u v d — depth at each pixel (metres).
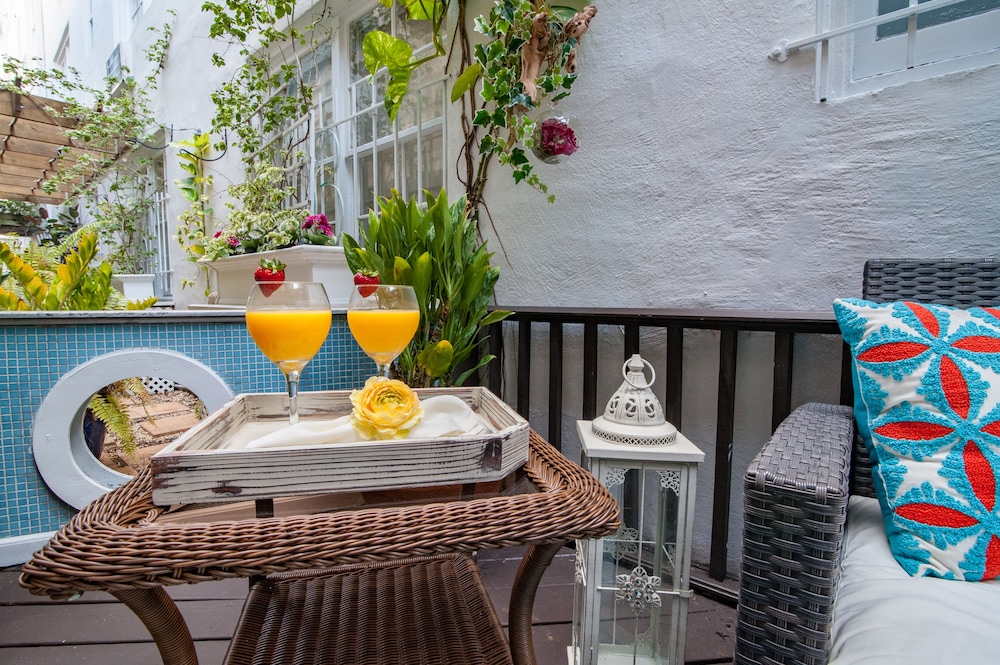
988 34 1.06
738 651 0.65
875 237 1.18
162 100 4.14
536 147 1.61
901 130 1.13
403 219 1.43
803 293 1.28
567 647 1.09
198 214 3.54
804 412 0.98
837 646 0.59
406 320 0.86
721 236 1.41
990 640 0.54
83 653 1.09
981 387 0.72
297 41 2.81
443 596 0.89
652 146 1.53
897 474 0.75
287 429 0.63
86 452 1.62
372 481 0.58
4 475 1.42
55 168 5.31
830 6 1.22
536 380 1.86
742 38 1.35
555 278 1.79
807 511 0.60
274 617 0.83
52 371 1.44
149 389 2.10
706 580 1.35
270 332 0.75
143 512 0.56
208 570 0.48
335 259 2.07
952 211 1.08
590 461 0.89
